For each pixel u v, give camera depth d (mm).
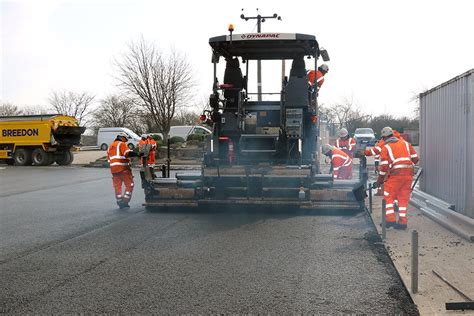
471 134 8438
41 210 11938
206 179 10773
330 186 10570
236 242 7988
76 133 31297
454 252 6922
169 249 7562
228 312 4891
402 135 12141
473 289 5328
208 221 10000
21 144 30938
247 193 10711
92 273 6289
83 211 11688
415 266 5273
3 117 31844
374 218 9820
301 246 7641
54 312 4926
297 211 11086
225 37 10914
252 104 12031
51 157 31109
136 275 6176
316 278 5969
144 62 33562
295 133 10867
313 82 11781
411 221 9453
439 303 4973
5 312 4934
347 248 7477
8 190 16812
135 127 52719
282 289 5570
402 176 8656
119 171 11914
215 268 6449
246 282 5836
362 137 38750
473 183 8289
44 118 30719
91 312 4918
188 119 47000
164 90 33406
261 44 11172
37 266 6660
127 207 12156
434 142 11180
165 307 5043
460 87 9086
